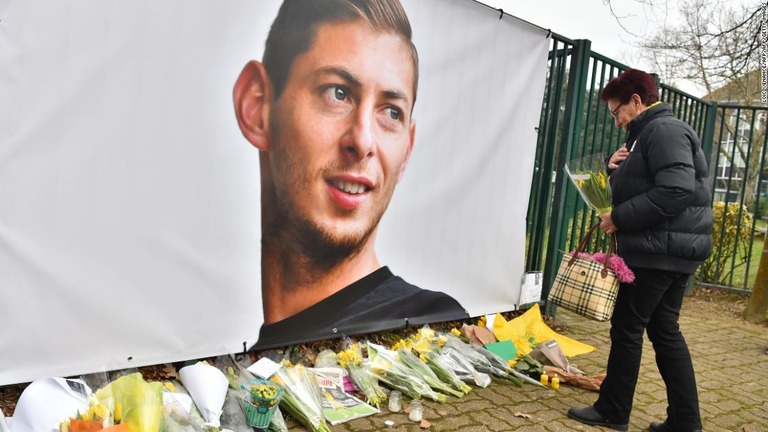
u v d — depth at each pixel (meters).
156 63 2.83
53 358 2.72
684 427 3.23
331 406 3.17
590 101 5.29
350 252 3.77
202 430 2.57
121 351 2.91
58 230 2.66
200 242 3.10
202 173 3.05
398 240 4.04
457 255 4.44
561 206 5.25
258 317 3.39
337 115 3.55
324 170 3.55
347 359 3.53
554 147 5.13
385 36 3.70
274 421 2.85
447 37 4.07
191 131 2.99
